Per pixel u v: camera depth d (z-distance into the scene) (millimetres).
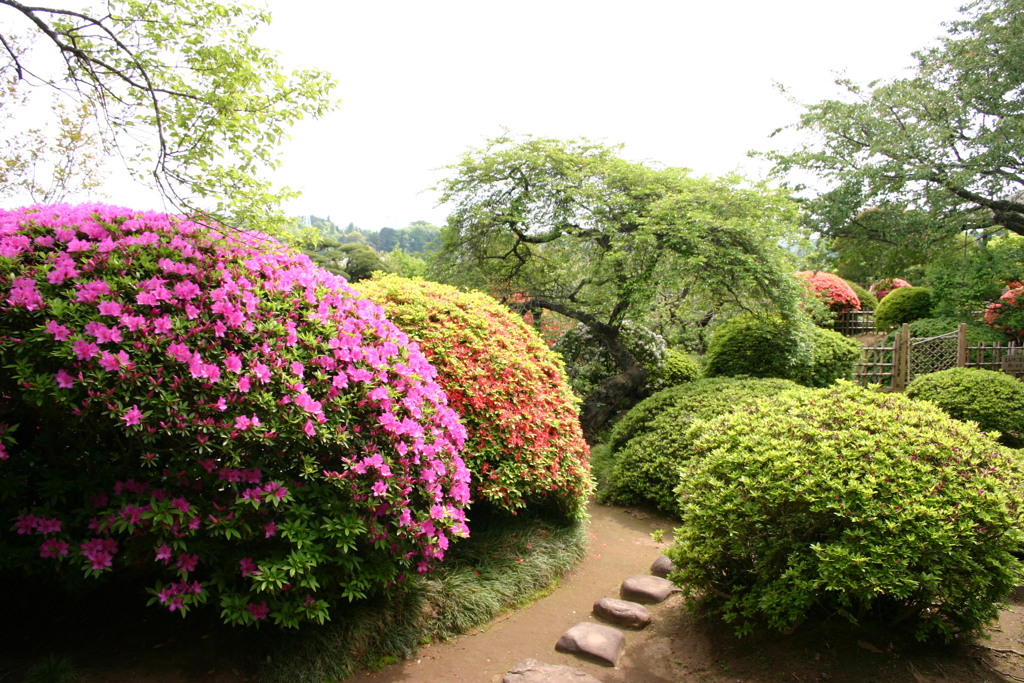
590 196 7910
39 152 7496
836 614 3162
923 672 2764
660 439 5852
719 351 8391
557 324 9477
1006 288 11984
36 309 2270
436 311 4332
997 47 10242
